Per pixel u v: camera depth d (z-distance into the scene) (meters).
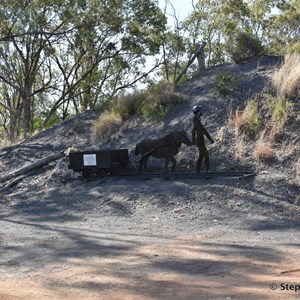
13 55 34.47
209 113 16.30
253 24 30.83
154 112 17.62
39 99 40.06
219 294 6.38
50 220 12.47
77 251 9.20
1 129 43.09
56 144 19.02
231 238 10.01
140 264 8.13
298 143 13.96
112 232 10.80
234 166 14.05
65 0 28.31
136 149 15.14
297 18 30.77
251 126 14.94
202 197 12.75
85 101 36.09
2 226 11.98
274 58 18.80
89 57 34.88
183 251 8.92
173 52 30.06
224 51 26.22
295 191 12.48
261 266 7.82
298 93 15.59
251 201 12.29
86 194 14.32
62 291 6.82
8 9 27.28
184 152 15.34
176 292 6.54
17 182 16.83
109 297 6.45
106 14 28.67
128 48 30.75
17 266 8.32
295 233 10.31
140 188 13.77
